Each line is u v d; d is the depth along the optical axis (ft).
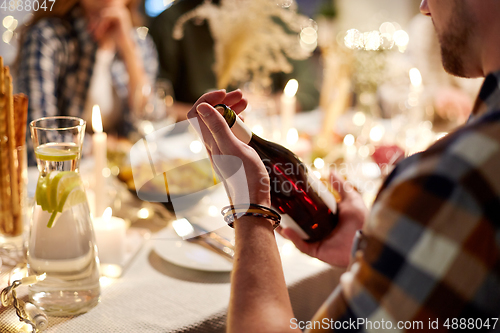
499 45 1.33
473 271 1.16
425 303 1.18
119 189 3.44
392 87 5.23
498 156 1.16
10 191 2.41
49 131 1.92
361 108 4.75
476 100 1.37
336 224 2.33
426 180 1.20
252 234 1.61
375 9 12.19
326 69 5.07
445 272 1.16
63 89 5.66
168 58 7.50
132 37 6.28
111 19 5.93
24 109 2.40
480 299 1.16
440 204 1.17
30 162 4.50
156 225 3.06
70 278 1.99
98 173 2.83
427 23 6.91
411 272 1.19
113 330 1.93
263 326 1.41
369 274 1.26
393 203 1.24
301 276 2.40
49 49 5.30
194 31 7.40
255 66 5.00
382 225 1.25
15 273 2.10
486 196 1.15
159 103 4.82
